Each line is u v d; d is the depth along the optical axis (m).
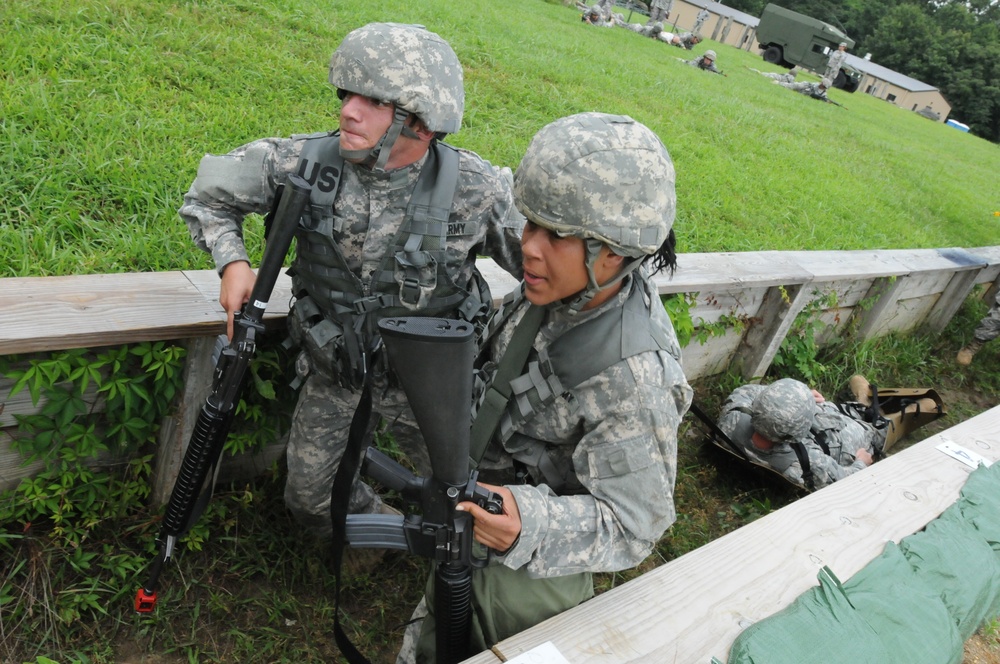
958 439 3.13
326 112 4.78
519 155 5.34
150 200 3.21
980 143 24.86
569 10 16.42
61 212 2.96
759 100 13.22
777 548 2.16
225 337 1.95
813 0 64.38
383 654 2.61
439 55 1.85
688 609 1.84
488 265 3.28
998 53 55.09
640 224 1.41
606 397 1.52
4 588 2.24
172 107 4.07
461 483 1.44
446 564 1.52
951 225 9.12
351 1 7.50
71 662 2.19
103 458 2.43
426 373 1.30
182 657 2.36
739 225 5.96
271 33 5.69
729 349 4.77
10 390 2.14
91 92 3.85
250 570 2.60
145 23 4.98
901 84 43.94
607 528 1.54
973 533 2.54
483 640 1.74
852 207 7.74
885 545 2.31
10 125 3.33
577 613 1.73
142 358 2.28
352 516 1.58
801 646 1.81
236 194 2.01
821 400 4.41
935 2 74.56
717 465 4.14
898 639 1.99
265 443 2.69
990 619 2.56
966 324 6.78
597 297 1.55
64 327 2.05
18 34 4.12
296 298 2.17
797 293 4.60
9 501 2.27
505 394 1.64
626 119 1.48
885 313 5.81
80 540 2.38
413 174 1.96
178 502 1.98
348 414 2.32
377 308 2.03
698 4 38.94
